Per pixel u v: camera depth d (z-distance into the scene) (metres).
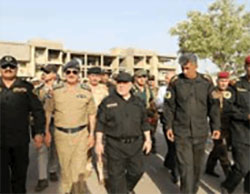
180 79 4.56
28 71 40.94
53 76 5.46
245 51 25.12
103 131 4.40
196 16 26.05
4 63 4.14
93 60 47.97
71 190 4.60
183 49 26.66
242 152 4.50
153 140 7.88
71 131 4.52
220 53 25.41
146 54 52.09
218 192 5.21
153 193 5.23
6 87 4.23
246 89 4.46
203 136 4.49
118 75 4.30
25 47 40.84
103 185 5.50
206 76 4.61
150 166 6.79
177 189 5.42
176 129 4.54
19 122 4.24
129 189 4.55
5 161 4.25
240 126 4.52
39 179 5.32
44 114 4.52
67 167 4.60
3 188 4.25
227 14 25.53
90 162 5.82
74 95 4.54
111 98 4.32
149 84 6.97
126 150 4.31
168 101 4.61
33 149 8.15
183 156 4.48
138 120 4.33
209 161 6.02
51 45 42.66
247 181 4.78
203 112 4.49
